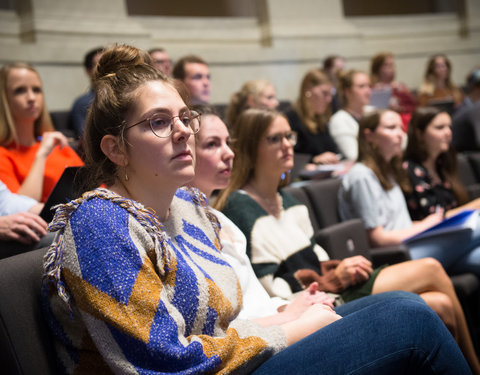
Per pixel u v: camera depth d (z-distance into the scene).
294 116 3.98
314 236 2.11
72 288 1.01
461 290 2.34
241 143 1.98
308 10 6.04
